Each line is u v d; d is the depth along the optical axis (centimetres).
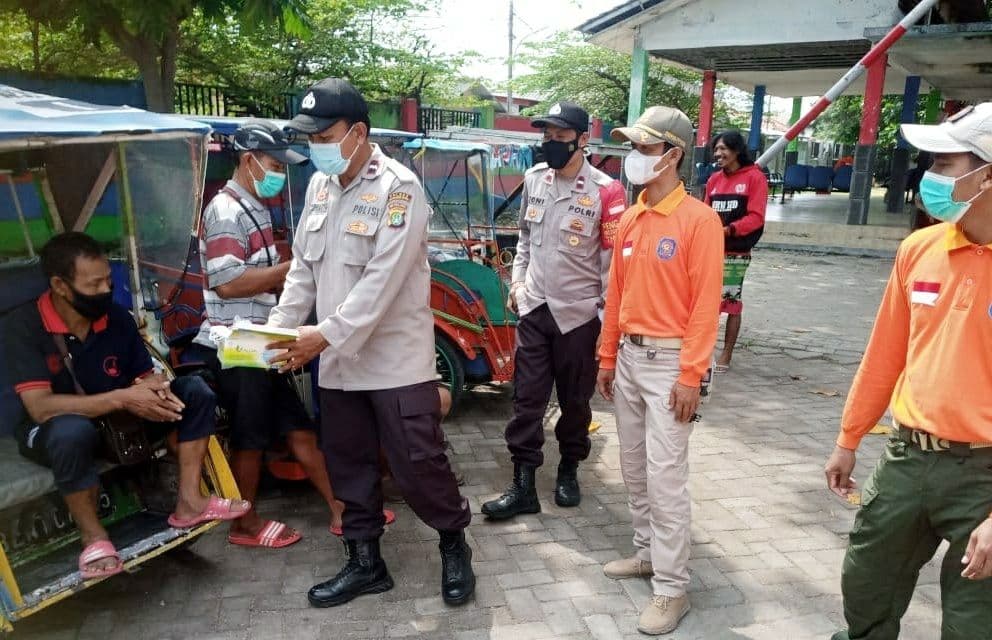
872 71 1290
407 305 275
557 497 375
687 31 1379
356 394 282
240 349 249
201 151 288
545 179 356
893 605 224
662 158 261
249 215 317
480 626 277
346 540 296
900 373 218
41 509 271
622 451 299
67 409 264
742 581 311
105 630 270
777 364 643
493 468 419
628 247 280
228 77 1012
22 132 227
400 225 256
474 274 462
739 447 456
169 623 274
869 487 218
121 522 296
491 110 1363
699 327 260
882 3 1217
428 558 323
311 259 276
